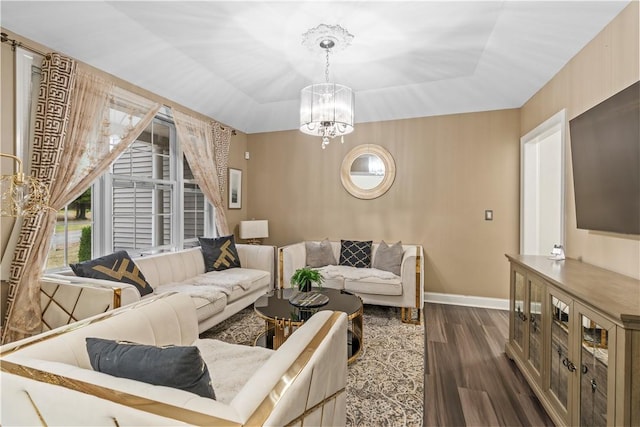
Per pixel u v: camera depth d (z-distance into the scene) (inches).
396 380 88.5
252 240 184.2
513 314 99.9
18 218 85.3
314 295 110.1
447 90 143.9
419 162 163.3
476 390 84.4
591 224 83.3
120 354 39.9
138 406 32.1
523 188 141.7
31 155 87.9
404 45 107.8
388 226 169.3
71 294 84.1
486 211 152.5
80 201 109.7
